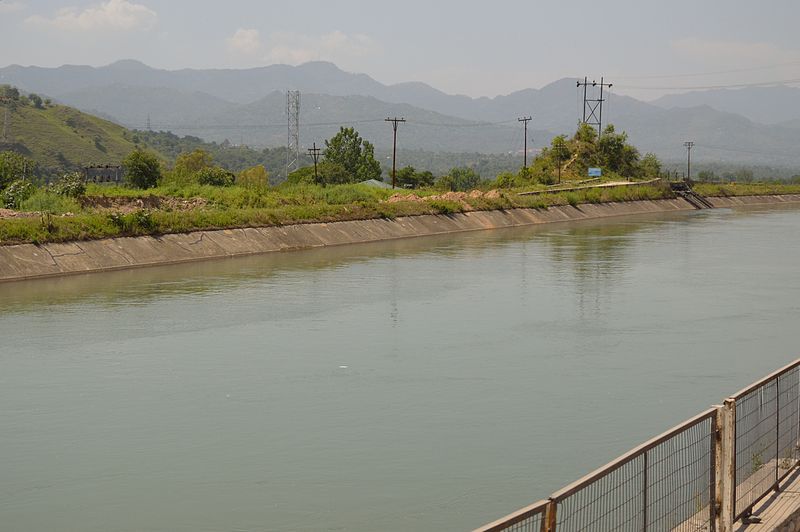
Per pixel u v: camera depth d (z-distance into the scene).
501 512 16.77
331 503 17.22
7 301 39.00
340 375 26.95
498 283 46.31
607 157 148.38
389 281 46.69
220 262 54.53
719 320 35.94
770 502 12.58
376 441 20.84
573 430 21.58
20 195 61.50
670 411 23.14
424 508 16.97
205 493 17.73
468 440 20.88
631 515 10.04
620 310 38.28
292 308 38.16
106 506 17.11
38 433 21.44
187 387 25.58
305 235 65.38
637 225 91.19
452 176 183.62
